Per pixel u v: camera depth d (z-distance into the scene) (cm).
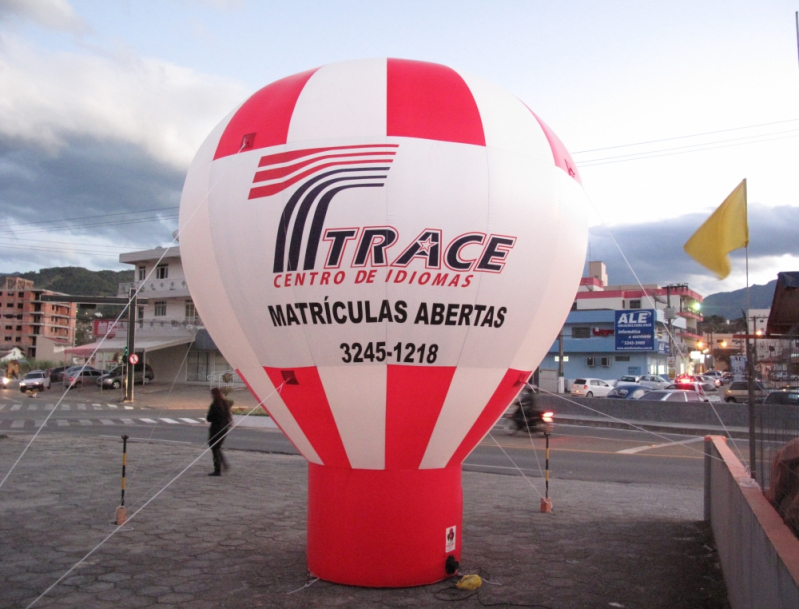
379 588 623
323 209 572
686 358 6169
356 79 631
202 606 581
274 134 613
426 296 571
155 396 3766
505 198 593
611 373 5184
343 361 592
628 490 1167
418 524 633
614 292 5416
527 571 685
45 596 605
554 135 697
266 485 1144
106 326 4881
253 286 606
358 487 636
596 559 730
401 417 609
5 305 12538
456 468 675
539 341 655
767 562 398
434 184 573
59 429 2189
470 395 621
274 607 578
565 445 1862
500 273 591
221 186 630
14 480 1162
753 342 621
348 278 569
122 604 585
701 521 912
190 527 852
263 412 2619
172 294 4475
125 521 866
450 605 587
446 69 673
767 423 554
